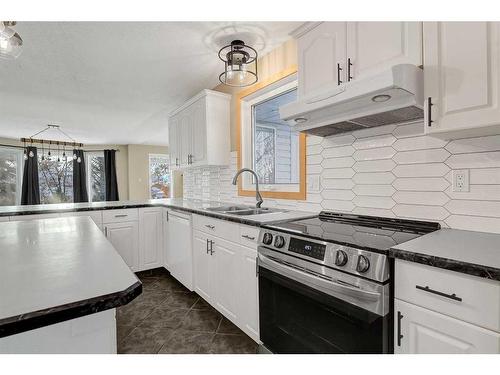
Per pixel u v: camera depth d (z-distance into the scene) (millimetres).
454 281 843
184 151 3260
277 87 2408
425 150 1426
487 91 983
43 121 4480
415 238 1166
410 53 1188
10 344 595
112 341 702
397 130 1531
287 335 1371
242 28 1945
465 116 1036
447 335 858
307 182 2064
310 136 2033
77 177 6797
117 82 2875
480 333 792
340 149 1826
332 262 1144
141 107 3758
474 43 1011
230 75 2176
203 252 2293
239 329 1967
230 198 2971
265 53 2369
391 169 1561
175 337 1870
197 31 1962
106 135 5855
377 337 996
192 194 3797
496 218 1215
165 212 3154
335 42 1497
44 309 583
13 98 3326
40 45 2094
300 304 1301
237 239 1841
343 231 1354
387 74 1076
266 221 1648
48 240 1251
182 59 2381
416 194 1462
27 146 6199
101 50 2197
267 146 2596
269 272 1479
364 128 1673
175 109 3564
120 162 7492
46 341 621
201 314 2201
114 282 736
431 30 1119
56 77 2715
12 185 6148
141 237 3135
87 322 663
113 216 2969
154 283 2922
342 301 1110
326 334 1173
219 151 2852
